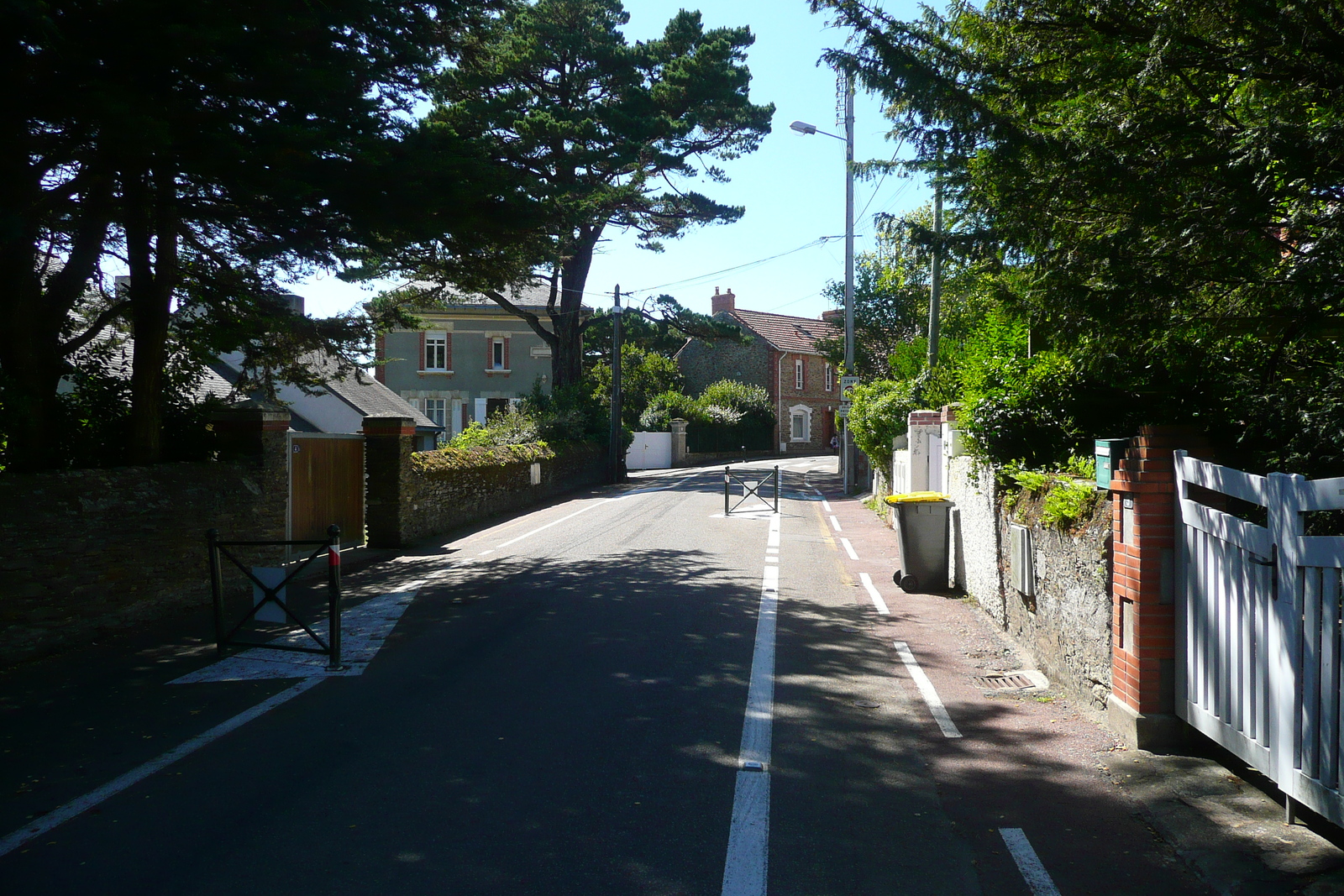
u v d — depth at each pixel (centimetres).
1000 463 920
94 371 1141
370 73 959
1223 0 496
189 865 412
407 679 729
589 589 1130
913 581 1112
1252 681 464
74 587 862
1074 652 675
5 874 405
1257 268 512
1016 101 601
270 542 812
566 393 3384
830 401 6150
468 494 2016
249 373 1788
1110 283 533
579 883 395
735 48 2902
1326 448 523
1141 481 554
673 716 629
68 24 682
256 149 799
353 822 457
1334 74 501
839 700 671
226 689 709
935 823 461
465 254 1116
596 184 2064
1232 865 407
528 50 2512
